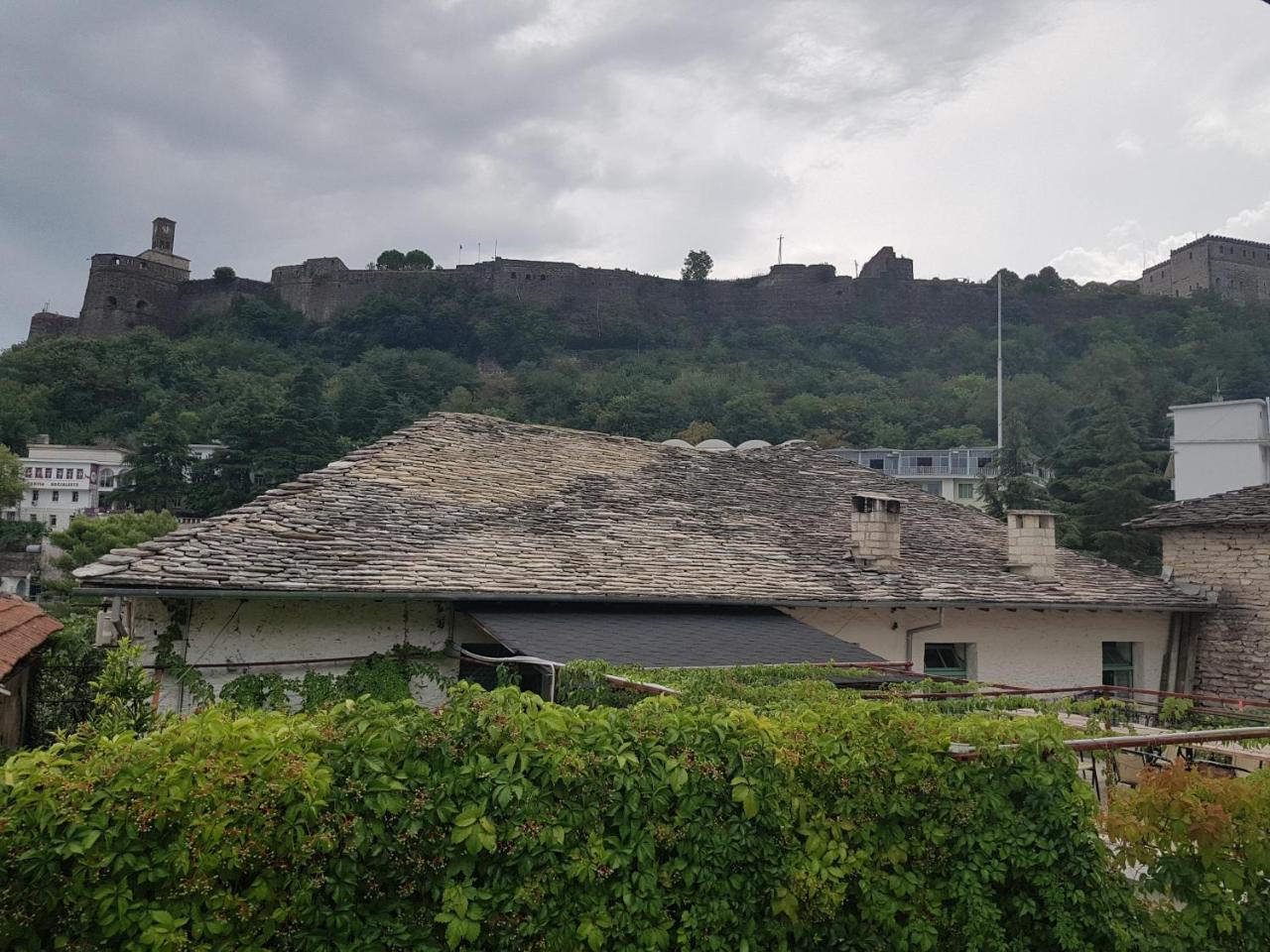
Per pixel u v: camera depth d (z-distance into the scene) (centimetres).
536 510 1216
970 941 474
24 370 7956
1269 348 9269
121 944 338
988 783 498
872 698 727
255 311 10081
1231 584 1439
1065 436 5953
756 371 9694
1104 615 1425
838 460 1841
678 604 1080
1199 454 3650
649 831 423
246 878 363
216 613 827
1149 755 906
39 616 1565
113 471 6681
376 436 6147
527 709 428
